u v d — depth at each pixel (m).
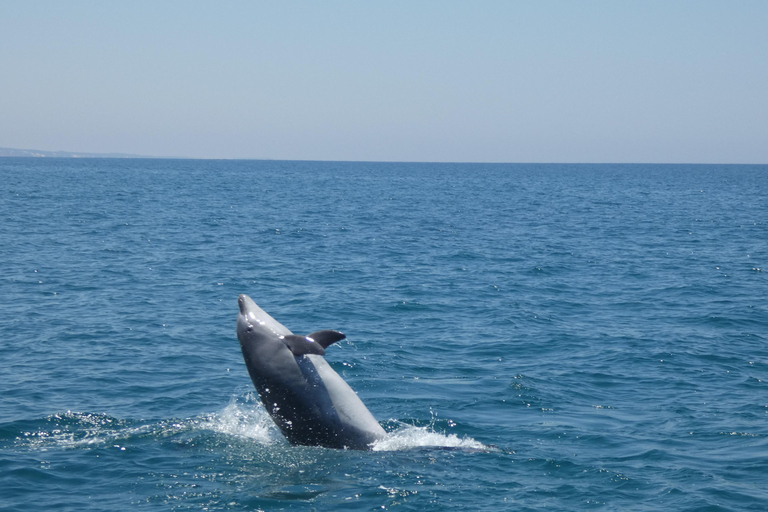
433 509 10.23
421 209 74.31
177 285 28.83
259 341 12.79
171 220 56.44
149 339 20.25
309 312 24.33
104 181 129.00
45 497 10.56
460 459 12.10
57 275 30.28
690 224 58.53
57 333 20.64
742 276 32.22
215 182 137.12
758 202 88.25
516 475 11.46
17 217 54.81
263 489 10.88
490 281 30.86
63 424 13.60
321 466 11.77
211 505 10.36
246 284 29.39
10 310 23.56
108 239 43.19
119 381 16.42
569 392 16.06
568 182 161.00
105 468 11.65
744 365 18.28
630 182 161.38
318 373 12.74
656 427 13.77
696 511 10.14
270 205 76.94
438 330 22.06
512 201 90.12
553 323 23.06
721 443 12.87
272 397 12.67
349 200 88.44
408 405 15.05
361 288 28.81
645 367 18.09
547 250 41.53
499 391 16.06
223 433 13.28
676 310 25.06
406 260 37.00
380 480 11.20
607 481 11.20
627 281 31.17
